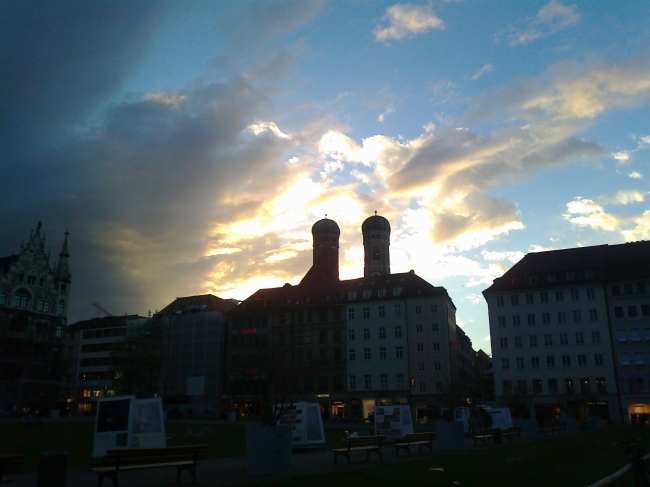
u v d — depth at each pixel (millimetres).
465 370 118000
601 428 59500
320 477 18266
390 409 36531
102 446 22703
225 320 110250
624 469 12930
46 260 107938
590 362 80438
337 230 144125
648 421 74250
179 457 18109
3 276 99812
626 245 86812
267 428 20750
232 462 25047
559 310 83625
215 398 104562
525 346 84375
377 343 95812
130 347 97438
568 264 86688
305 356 100688
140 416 22875
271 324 105438
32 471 21859
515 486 15898
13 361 98250
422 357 92688
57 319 107750
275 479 17938
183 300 125938
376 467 21797
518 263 90688
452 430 31609
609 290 81875
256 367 64875
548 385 81938
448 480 17250
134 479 19219
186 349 111125
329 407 96062
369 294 99562
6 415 91250
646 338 78500
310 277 110188
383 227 146875
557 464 21812
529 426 43750
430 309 94188
